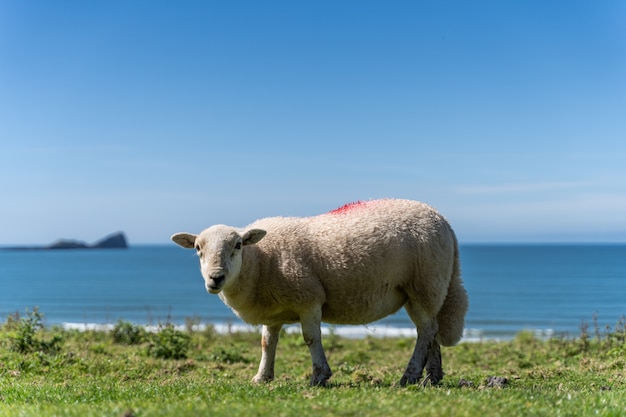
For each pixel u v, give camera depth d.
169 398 8.78
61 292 82.06
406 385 10.58
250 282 10.83
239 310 11.20
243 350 18.23
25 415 7.76
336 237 10.91
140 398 8.92
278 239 10.95
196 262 193.50
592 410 7.82
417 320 11.31
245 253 10.80
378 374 13.03
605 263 164.50
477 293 76.62
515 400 8.08
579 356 15.94
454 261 11.69
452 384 11.07
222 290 10.99
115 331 20.11
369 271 10.86
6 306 62.19
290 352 18.23
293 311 11.12
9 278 114.12
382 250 10.88
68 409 7.95
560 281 97.25
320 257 10.84
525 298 69.19
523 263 166.38
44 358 13.60
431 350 11.56
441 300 11.28
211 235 10.59
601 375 12.42
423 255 11.09
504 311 56.41
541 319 49.50
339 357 17.70
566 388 10.35
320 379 10.62
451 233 11.59
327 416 7.12
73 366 13.17
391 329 36.97
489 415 7.21
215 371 13.88
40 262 195.88
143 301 69.19
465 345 21.33
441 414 7.16
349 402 7.93
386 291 11.13
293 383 10.72
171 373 13.38
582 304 61.41
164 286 93.69
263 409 7.46
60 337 16.91
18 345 14.98
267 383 10.94
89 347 16.77
